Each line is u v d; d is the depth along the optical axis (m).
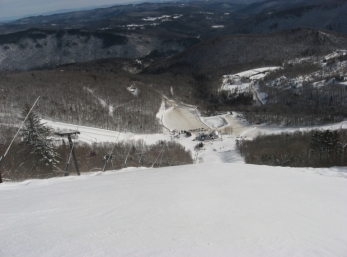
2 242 5.93
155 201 8.90
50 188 11.24
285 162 48.41
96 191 10.24
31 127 35.66
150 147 70.56
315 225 8.17
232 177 13.74
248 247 6.17
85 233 6.34
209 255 5.61
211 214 8.04
